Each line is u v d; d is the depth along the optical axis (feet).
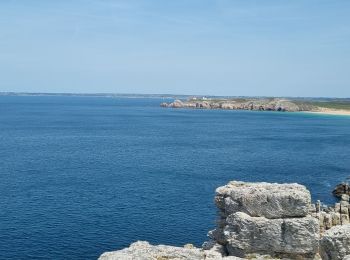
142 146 506.89
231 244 99.14
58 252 175.42
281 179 323.78
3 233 195.00
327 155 448.24
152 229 202.80
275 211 99.14
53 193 268.82
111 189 281.74
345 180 317.01
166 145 518.78
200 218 220.02
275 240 96.84
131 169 355.77
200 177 325.62
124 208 237.04
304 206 98.07
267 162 400.47
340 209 165.27
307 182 313.94
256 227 97.50
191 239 190.39
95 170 349.00
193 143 541.34
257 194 100.32
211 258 90.12
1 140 541.75
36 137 579.48
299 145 527.81
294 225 96.07
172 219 217.97
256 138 602.03
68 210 231.91
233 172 347.97
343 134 653.71
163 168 361.92
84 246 181.78
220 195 106.93
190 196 264.72
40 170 345.10
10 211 228.43
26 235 193.06
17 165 366.22
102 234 195.72
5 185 288.51
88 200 253.24
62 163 380.78
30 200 251.19
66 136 597.52
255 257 97.55
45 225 206.59
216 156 434.71
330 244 89.86
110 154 440.04
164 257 92.99
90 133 640.58
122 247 181.16
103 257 88.84
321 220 122.93
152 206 241.55
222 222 106.73
